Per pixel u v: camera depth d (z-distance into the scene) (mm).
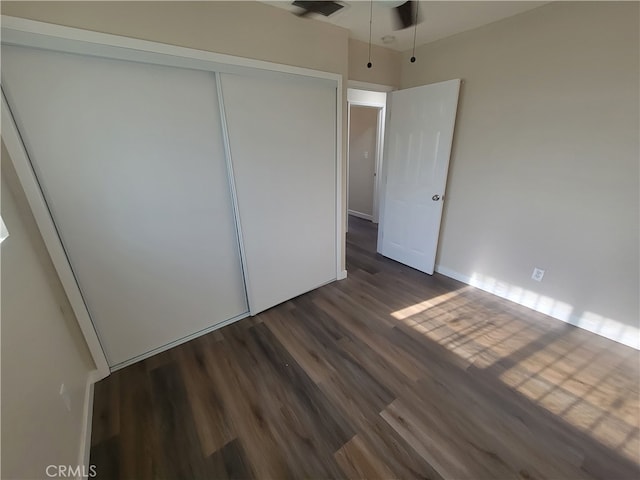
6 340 933
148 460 1354
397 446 1385
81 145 1524
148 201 1795
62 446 1165
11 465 817
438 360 1921
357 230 4762
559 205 2174
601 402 1587
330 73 2340
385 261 3562
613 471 1264
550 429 1448
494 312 2447
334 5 1948
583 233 2092
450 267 3090
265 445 1407
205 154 1940
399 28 2373
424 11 2082
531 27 2074
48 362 1226
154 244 1883
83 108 1494
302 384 1757
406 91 2883
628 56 1731
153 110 1691
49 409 1127
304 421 1521
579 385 1699
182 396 1689
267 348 2076
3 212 1220
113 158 1627
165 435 1465
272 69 2020
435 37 2590
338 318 2416
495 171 2496
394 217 3404
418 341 2111
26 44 1286
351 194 5555
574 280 2195
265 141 2139
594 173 1975
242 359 1976
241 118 1981
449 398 1636
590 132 1945
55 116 1435
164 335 2068
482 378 1768
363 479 1259
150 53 1570
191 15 1654
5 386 863
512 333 2172
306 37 2145
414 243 3246
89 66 1470
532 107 2182
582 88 1930
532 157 2250
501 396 1640
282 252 2516
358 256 3730
